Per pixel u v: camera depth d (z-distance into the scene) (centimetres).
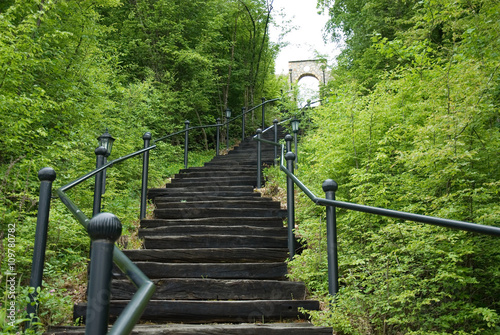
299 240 420
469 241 291
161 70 1275
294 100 1157
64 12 630
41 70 557
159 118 1049
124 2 1261
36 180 448
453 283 305
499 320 276
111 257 83
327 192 271
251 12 1524
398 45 498
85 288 332
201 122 1389
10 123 428
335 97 552
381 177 448
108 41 1160
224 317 289
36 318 239
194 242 422
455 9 434
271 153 1018
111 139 548
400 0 994
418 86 460
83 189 492
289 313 293
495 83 340
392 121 477
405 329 285
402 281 293
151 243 420
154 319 288
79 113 597
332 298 260
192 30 1384
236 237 424
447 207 326
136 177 748
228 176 756
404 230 305
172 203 579
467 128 351
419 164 352
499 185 325
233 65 1499
